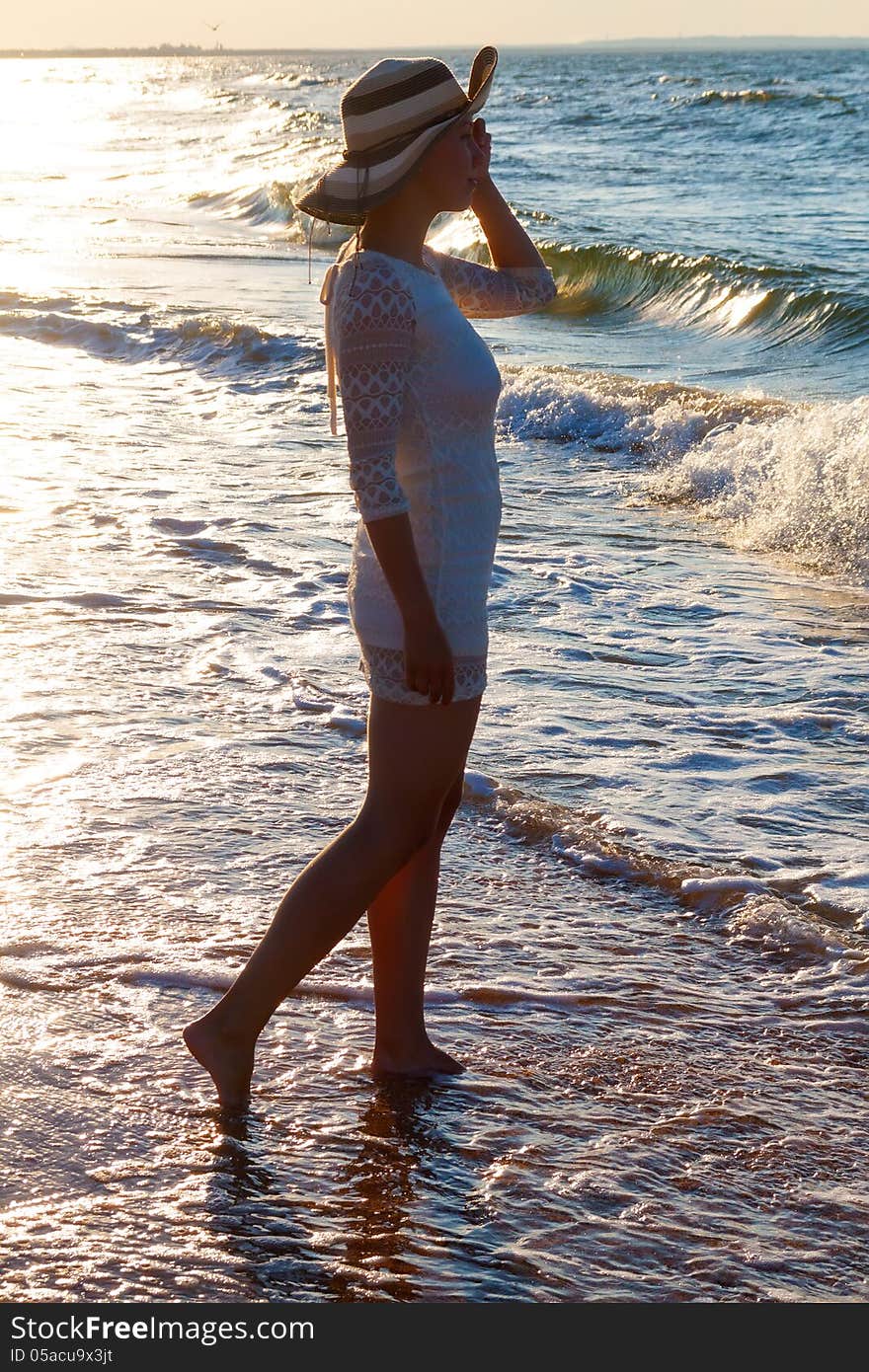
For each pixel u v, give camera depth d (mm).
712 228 25547
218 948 3150
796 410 9867
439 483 2434
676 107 61812
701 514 8398
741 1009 3066
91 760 4285
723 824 4055
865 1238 2324
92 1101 2602
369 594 2518
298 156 44625
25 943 3152
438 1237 2281
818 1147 2568
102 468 8914
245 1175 2410
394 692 2502
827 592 6785
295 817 3920
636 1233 2314
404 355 2330
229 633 5691
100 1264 2170
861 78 97500
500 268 2834
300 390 12078
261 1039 2867
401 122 2342
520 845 3877
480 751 4594
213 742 4488
